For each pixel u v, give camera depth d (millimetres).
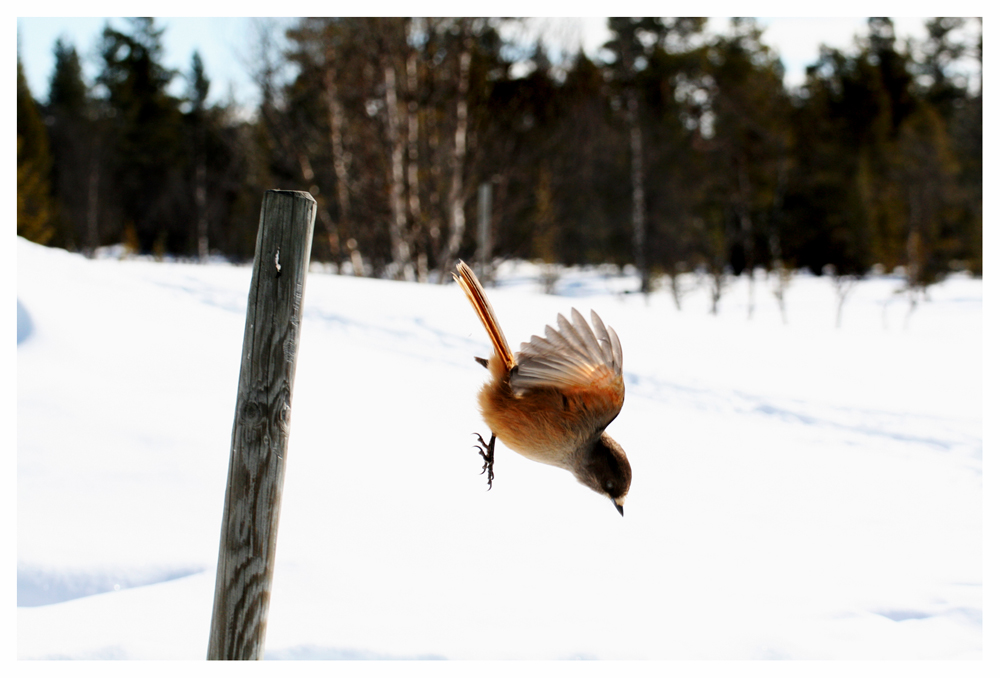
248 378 2809
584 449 3068
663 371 9891
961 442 8109
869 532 5629
